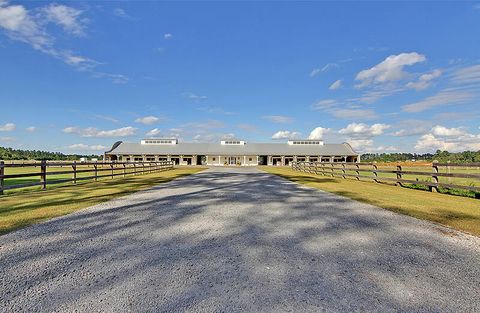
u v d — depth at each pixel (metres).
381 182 14.46
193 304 2.40
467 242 4.14
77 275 2.94
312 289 2.68
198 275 2.96
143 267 3.15
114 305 2.37
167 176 19.39
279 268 3.16
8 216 5.69
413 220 5.52
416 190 10.99
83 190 10.38
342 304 2.43
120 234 4.44
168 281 2.82
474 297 2.57
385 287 2.74
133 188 11.08
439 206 7.10
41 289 2.64
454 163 10.12
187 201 7.67
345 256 3.55
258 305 2.39
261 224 5.11
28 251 3.65
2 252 3.61
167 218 5.56
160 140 63.03
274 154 57.47
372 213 6.18
